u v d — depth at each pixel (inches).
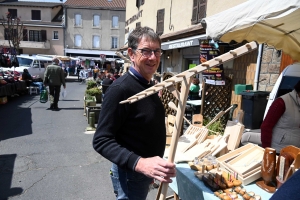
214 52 182.4
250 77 214.5
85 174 139.4
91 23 1344.7
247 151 80.3
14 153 168.2
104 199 115.0
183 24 384.5
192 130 109.6
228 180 68.9
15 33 866.8
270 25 95.5
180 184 80.4
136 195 62.0
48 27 1339.8
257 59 200.4
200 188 67.3
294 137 84.9
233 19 80.0
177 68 394.9
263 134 90.3
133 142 56.1
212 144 94.0
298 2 60.1
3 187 122.5
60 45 1353.3
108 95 54.8
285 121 85.5
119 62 1103.6
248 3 76.4
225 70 244.8
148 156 57.9
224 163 76.1
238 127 95.6
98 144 53.6
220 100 220.7
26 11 1358.3
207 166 77.2
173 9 419.2
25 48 1355.8
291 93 86.6
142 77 58.7
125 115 54.8
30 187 123.3
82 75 944.3
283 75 134.6
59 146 184.5
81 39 1353.3
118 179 62.1
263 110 176.7
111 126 53.8
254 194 61.8
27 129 229.9
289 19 87.1
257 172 69.6
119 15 1342.3
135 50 57.9
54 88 326.3
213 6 297.7
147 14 538.0
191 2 357.1
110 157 52.2
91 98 309.1
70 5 1321.4
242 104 201.3
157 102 59.8
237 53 45.6
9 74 498.3
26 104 366.3
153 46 57.1
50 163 153.0
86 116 280.4
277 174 65.3
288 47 114.5
